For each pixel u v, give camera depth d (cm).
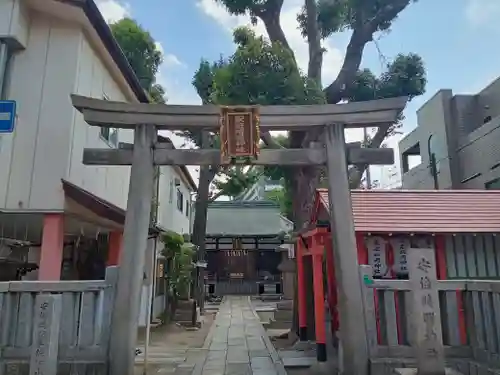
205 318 1773
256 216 3266
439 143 2003
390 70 1346
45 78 893
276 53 1048
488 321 607
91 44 988
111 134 1169
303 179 1248
